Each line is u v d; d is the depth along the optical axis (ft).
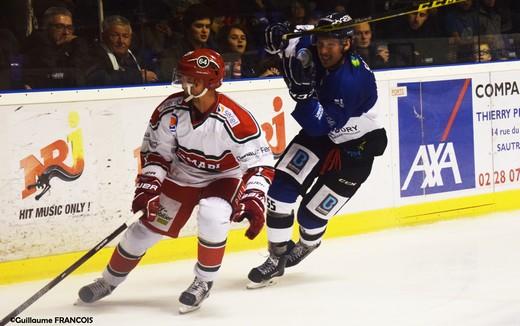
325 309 31.37
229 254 41.16
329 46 31.27
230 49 43.78
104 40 39.83
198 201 31.35
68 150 37.65
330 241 43.34
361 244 42.55
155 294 33.91
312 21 47.06
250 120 29.76
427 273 36.68
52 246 37.40
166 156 30.48
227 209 30.01
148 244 31.32
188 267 38.88
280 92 42.98
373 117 33.78
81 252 38.14
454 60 49.52
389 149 45.85
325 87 32.04
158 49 41.68
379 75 45.65
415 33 48.75
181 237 40.40
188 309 30.86
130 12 41.11
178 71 28.84
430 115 47.21
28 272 36.78
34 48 38.29
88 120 38.09
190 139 29.58
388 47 47.78
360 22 30.53
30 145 36.70
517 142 50.44
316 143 34.12
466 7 49.90
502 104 49.83
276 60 43.78
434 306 31.63
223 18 44.01
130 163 39.24
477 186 48.96
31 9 38.37
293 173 33.96
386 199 45.85
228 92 41.47
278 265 34.45
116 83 39.73
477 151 48.91
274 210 33.91
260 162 29.96
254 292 33.88
